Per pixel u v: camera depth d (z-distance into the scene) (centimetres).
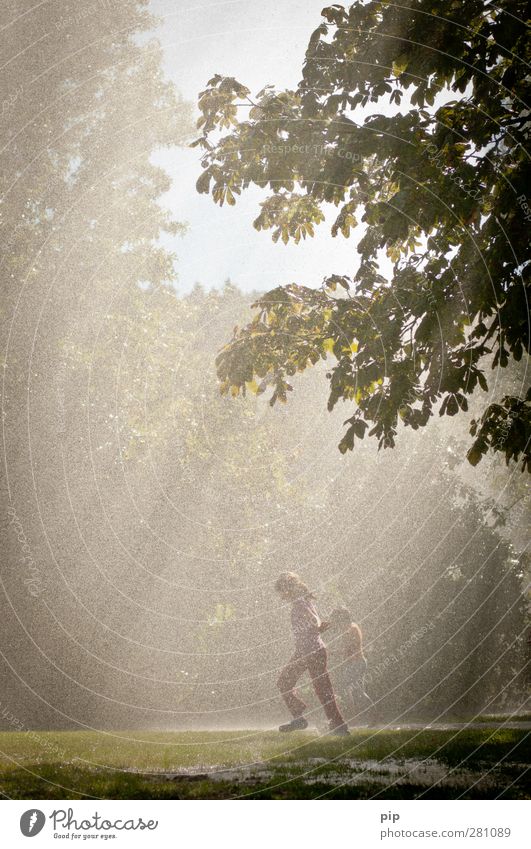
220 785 464
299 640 738
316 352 838
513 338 659
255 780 478
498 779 478
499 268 661
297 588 758
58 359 1278
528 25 653
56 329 1284
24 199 1265
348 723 888
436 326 682
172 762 539
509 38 658
